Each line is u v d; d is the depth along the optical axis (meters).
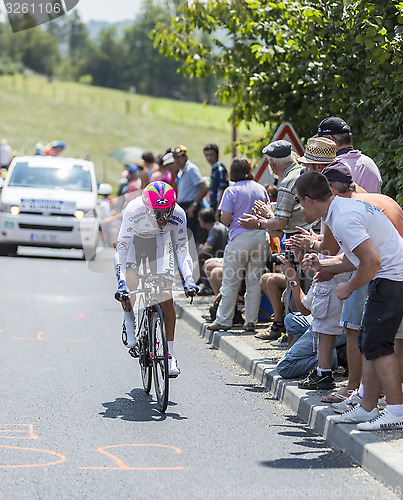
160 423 11.34
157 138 149.62
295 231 14.23
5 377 13.89
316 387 12.40
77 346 16.75
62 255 34.97
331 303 12.16
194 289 11.98
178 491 8.55
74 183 32.88
